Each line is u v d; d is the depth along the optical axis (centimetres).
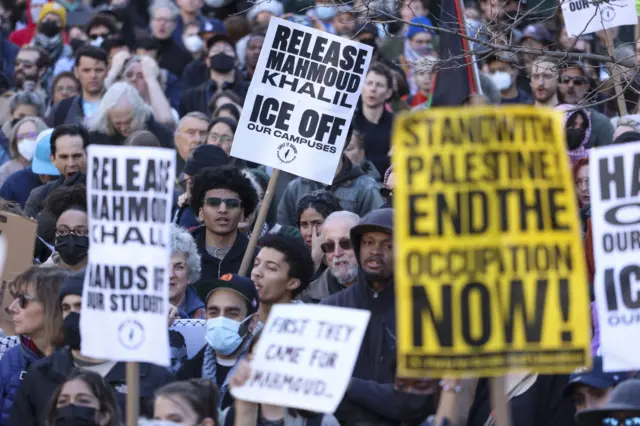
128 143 1920
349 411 1105
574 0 1798
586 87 1967
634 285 948
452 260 858
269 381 987
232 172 1617
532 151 864
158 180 1000
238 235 1644
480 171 861
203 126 2045
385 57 2522
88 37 2839
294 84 1609
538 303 858
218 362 1249
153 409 1108
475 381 1072
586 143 1684
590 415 1047
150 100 2423
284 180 1956
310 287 1486
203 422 1092
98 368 1211
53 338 1262
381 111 2192
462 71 1680
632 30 2231
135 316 994
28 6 3167
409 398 1090
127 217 1000
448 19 1675
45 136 1992
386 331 1179
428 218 859
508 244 859
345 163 1839
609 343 952
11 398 1269
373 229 1191
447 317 855
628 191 951
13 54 3006
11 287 1276
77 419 1084
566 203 863
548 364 855
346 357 973
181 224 1725
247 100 1612
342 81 1605
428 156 862
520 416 1137
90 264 1003
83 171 1859
